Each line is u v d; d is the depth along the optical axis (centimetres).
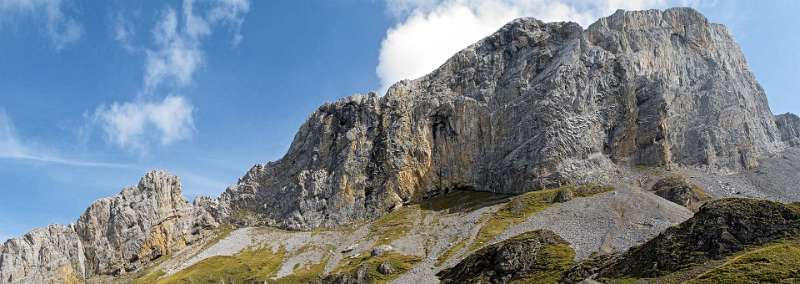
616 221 19175
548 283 15562
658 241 14938
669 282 12838
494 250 18188
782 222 14112
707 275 11894
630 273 14338
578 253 17175
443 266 19475
